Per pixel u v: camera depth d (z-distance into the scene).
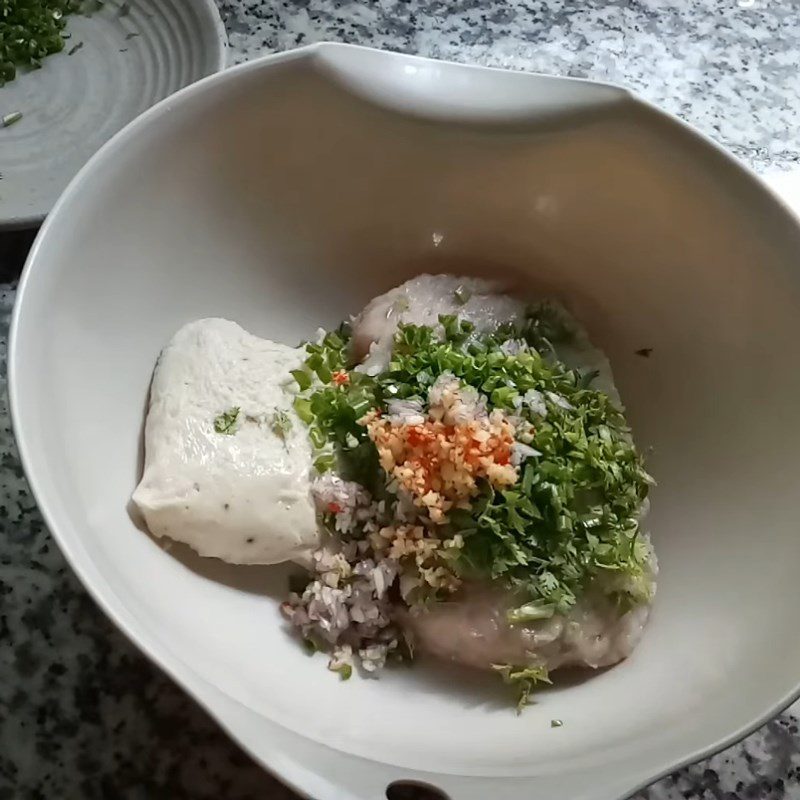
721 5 0.49
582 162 0.32
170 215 0.31
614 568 0.29
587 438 0.31
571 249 0.34
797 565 0.28
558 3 0.48
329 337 0.35
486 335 0.34
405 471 0.28
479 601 0.29
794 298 0.29
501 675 0.29
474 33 0.46
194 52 0.42
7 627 0.30
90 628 0.30
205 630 0.27
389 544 0.29
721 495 0.31
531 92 0.31
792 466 0.29
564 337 0.35
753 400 0.31
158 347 0.31
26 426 0.24
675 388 0.33
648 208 0.32
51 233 0.26
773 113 0.45
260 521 0.28
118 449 0.29
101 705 0.29
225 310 0.34
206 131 0.30
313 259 0.35
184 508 0.28
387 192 0.34
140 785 0.28
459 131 0.31
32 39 0.43
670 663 0.28
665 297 0.33
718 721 0.24
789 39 0.48
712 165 0.30
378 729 0.26
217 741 0.29
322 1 0.46
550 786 0.23
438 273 0.36
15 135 0.40
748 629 0.28
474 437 0.28
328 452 0.30
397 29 0.46
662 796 0.29
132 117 0.41
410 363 0.31
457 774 0.24
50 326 0.26
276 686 0.26
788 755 0.30
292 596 0.30
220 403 0.30
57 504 0.23
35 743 0.28
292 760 0.22
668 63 0.46
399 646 0.30
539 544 0.29
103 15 0.44
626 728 0.26
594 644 0.29
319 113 0.31
